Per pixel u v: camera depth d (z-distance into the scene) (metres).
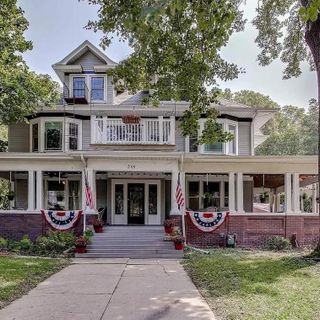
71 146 22.08
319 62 13.34
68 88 22.66
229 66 14.20
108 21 10.50
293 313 6.70
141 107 21.70
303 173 19.20
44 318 6.73
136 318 6.70
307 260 12.72
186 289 9.14
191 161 19.14
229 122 22.30
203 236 18.64
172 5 5.07
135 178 22.73
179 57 12.54
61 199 22.92
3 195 27.83
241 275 10.43
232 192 19.25
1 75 17.91
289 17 17.44
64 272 11.81
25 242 16.81
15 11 17.75
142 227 20.12
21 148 22.92
